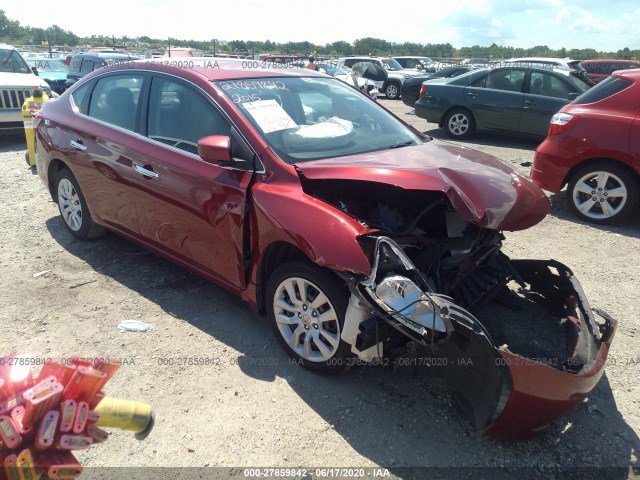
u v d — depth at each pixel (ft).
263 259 10.20
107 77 14.25
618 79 18.63
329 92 13.35
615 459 8.21
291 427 8.65
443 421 8.88
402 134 12.91
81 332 11.13
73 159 14.52
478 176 9.71
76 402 3.25
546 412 7.69
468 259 9.90
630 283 14.30
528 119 33.09
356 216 10.02
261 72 12.91
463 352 7.89
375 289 8.09
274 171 10.16
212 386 9.57
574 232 18.45
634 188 18.38
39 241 16.05
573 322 9.95
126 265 14.47
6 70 33.37
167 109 12.26
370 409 9.11
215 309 12.25
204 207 10.97
